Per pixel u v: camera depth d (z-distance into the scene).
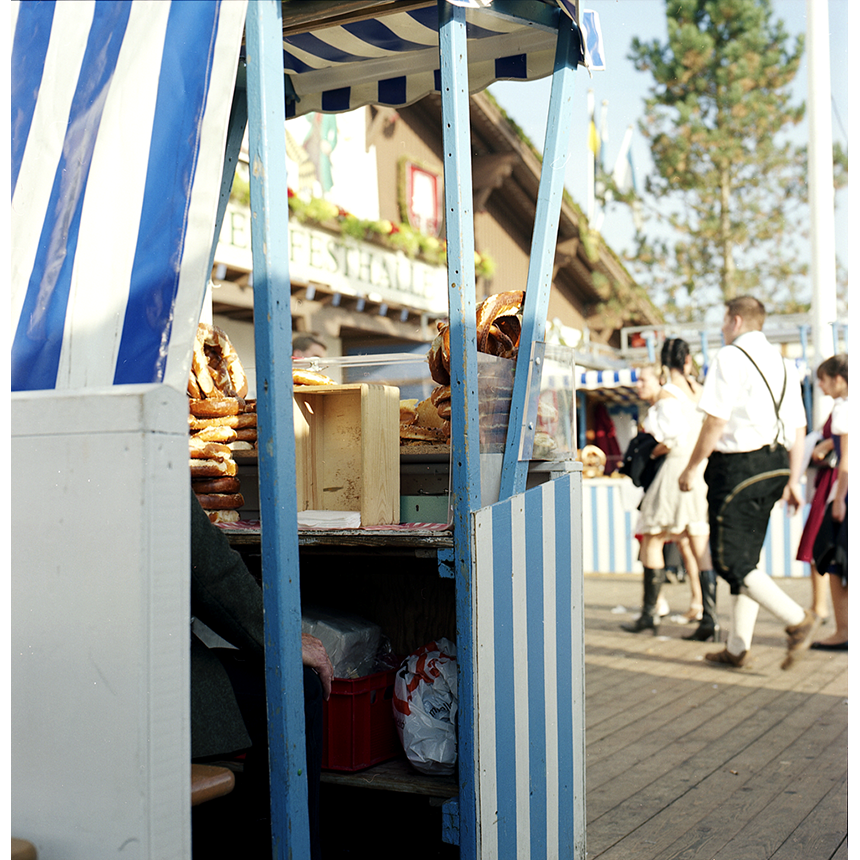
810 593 8.27
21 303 1.64
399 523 2.34
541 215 2.28
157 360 1.44
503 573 2.03
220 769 1.57
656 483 6.30
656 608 6.55
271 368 1.56
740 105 20.94
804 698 4.44
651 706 4.34
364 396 2.25
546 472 2.40
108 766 1.24
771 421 4.89
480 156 12.37
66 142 1.70
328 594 2.97
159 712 1.23
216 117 1.50
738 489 4.93
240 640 1.70
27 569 1.31
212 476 2.54
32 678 1.30
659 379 6.77
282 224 1.58
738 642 5.17
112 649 1.24
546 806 2.21
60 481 1.28
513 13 2.22
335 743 2.39
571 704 2.38
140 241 1.53
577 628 2.43
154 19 1.64
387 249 8.98
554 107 2.30
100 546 1.25
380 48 2.66
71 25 1.78
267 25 1.55
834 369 5.49
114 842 1.23
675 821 2.86
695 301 22.72
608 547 10.98
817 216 8.84
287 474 1.58
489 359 2.11
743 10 20.88
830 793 3.08
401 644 2.87
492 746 1.95
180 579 1.26
